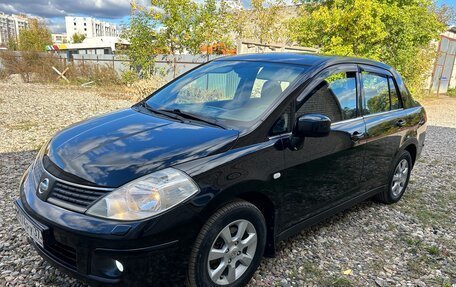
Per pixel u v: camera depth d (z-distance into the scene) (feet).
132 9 51.57
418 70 52.11
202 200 7.27
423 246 11.60
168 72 54.65
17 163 16.93
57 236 6.99
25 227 7.70
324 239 11.60
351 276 9.69
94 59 71.87
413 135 14.74
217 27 51.31
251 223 8.45
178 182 7.11
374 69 12.98
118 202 6.76
